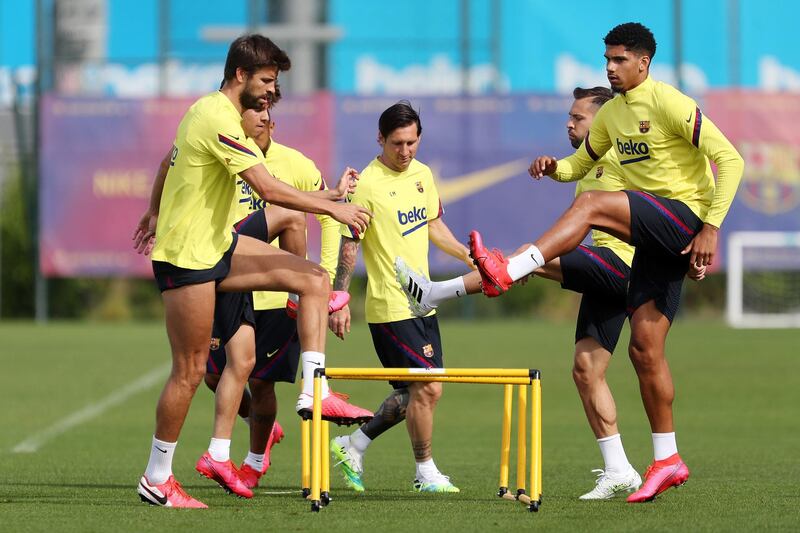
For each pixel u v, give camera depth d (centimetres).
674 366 5997
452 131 8288
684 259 2475
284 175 2973
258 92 2316
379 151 8294
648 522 2169
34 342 7138
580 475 3056
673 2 8619
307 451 2567
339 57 8862
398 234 2762
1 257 9031
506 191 8281
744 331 7800
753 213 8256
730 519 2206
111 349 6744
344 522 2158
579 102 2839
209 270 2308
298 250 2778
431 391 2733
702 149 2412
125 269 8412
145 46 8894
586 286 2620
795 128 8238
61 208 8406
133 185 8400
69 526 2116
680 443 3825
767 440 3906
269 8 8881
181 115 8394
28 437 3975
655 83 2459
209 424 4391
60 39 8862
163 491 2377
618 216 2389
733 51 8606
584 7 8662
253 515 2245
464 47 8781
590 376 2623
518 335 7394
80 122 8406
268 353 2816
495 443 3884
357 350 6450
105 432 4109
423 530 2072
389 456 3544
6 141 9094
